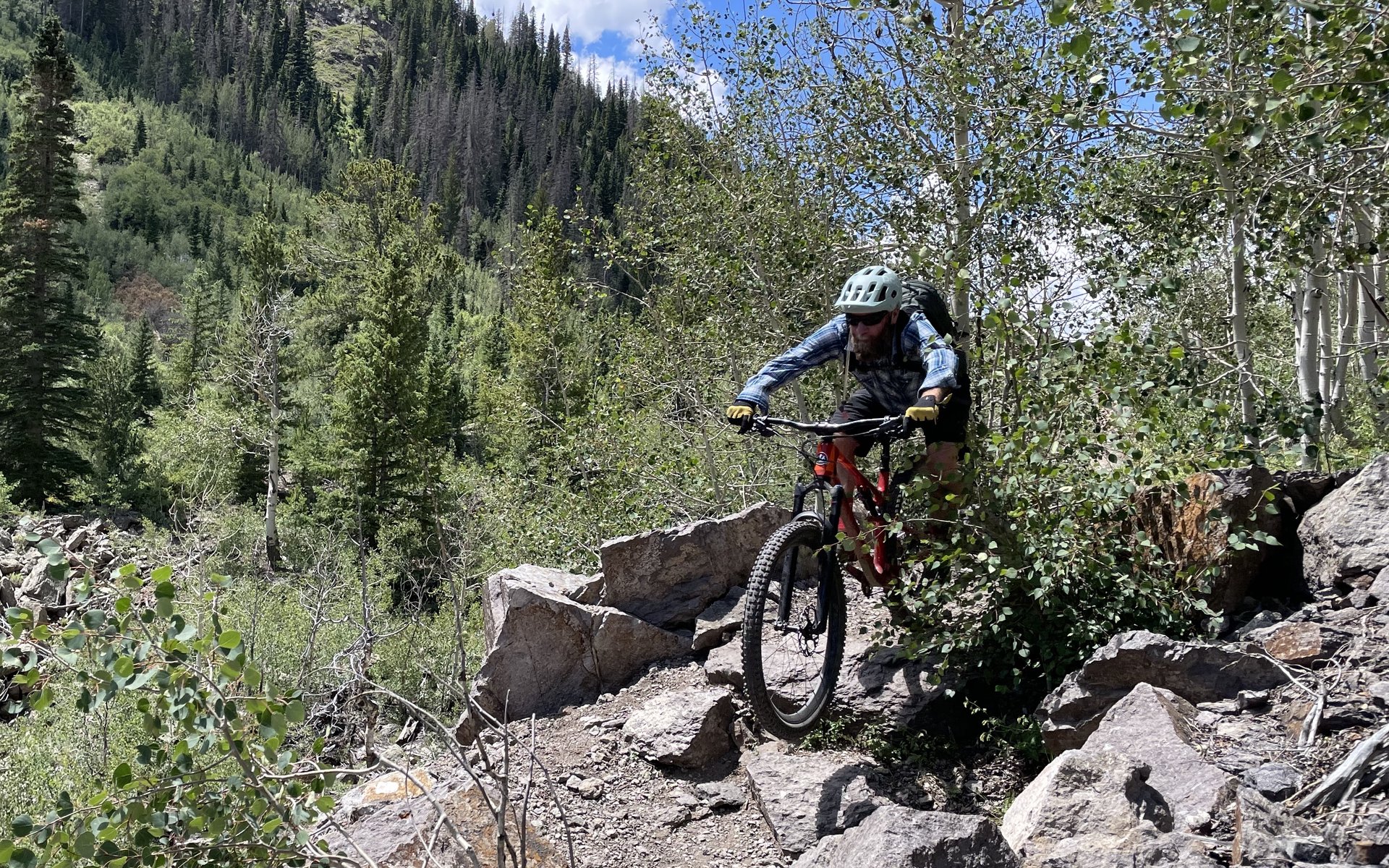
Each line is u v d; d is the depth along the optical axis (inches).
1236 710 133.3
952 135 399.2
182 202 6683.1
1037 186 333.7
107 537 956.0
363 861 113.0
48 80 1605.6
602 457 519.5
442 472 1048.2
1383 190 276.7
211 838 109.9
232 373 1535.4
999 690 150.6
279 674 331.9
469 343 2982.3
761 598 138.8
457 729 177.8
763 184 502.0
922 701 155.3
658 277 579.8
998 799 141.2
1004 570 148.2
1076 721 141.1
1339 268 280.2
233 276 4589.1
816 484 150.1
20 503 1473.9
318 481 1552.7
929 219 394.9
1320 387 372.2
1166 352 173.6
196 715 107.8
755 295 519.8
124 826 109.0
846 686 162.2
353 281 2787.9
